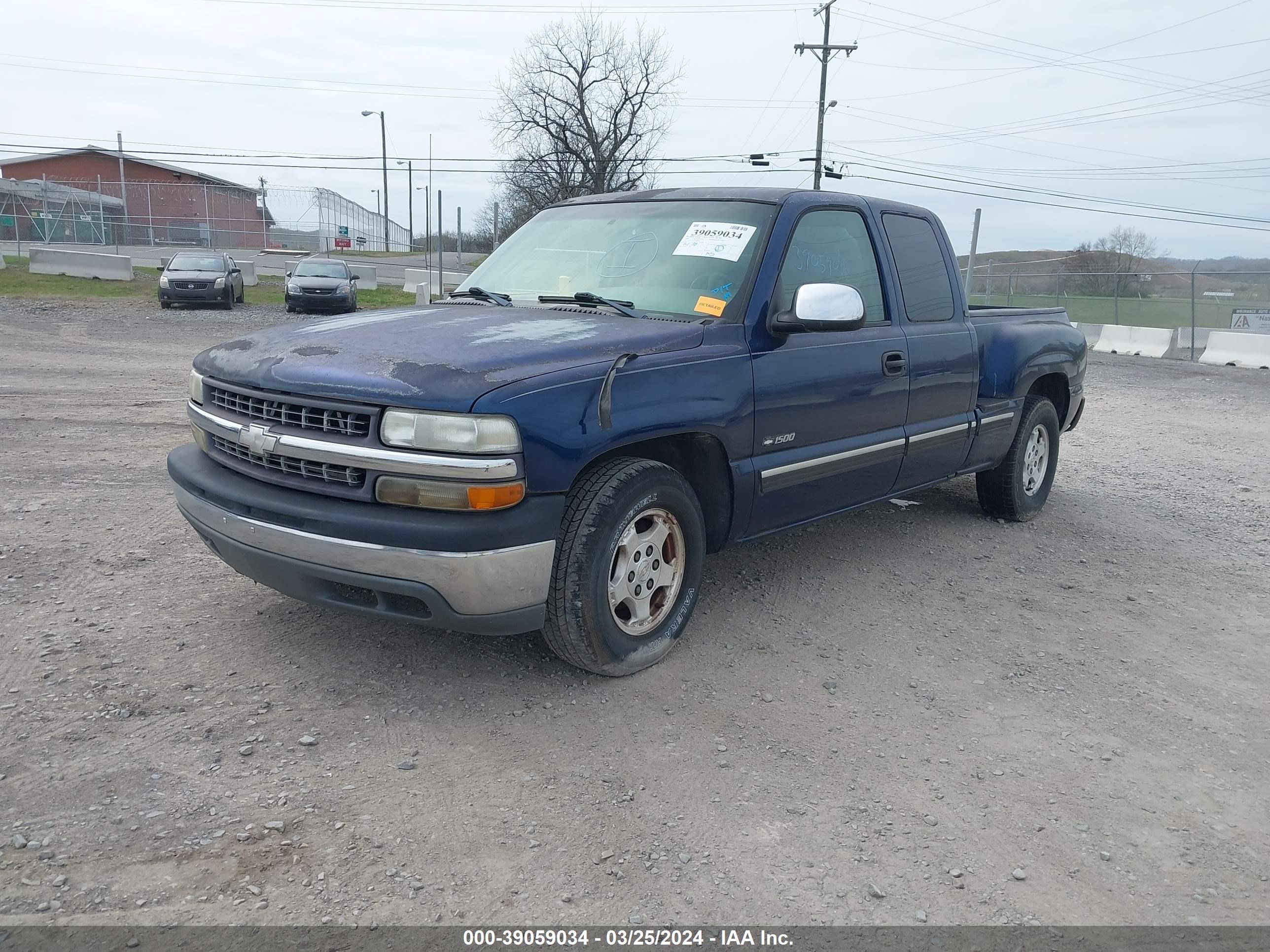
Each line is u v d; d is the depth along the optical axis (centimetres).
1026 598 500
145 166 6631
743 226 433
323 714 339
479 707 349
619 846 275
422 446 312
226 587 450
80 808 278
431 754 317
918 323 512
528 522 321
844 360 447
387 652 389
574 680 373
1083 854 284
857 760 330
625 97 5284
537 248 482
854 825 292
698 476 405
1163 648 445
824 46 4041
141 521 552
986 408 568
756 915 250
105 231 4647
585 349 352
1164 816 307
